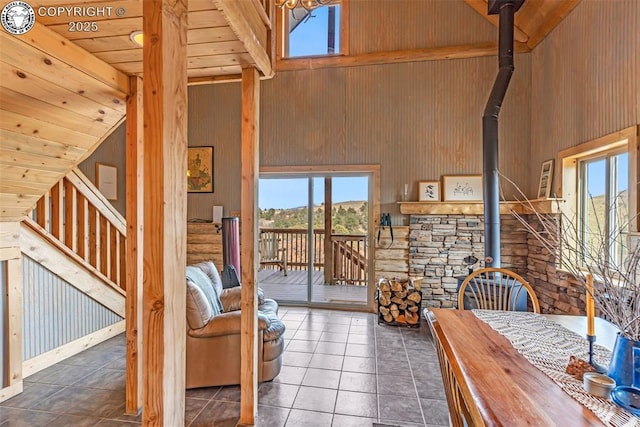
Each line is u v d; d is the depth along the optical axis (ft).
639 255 4.32
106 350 11.39
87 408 7.97
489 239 12.57
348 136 16.38
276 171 16.97
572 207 12.03
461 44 15.42
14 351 8.58
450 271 15.23
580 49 11.23
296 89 16.80
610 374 4.18
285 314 15.65
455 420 4.08
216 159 17.63
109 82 7.00
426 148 15.72
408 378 9.46
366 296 16.47
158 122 3.53
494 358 4.92
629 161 8.98
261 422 7.43
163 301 3.57
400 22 15.93
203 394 8.64
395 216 15.97
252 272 7.39
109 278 12.53
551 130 13.12
